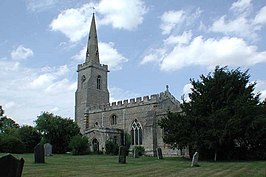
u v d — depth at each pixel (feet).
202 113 104.99
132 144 169.89
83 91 214.69
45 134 158.20
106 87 224.53
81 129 207.31
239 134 99.50
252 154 103.50
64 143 157.58
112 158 106.01
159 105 165.07
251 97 105.81
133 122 173.78
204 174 56.29
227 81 106.63
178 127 105.40
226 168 68.13
